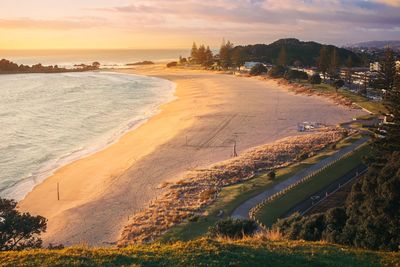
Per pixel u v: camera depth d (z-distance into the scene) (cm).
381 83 9738
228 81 15600
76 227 3616
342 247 1717
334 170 4538
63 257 1344
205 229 3212
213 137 6706
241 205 3769
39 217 2478
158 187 4534
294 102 10356
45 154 6028
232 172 4859
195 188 4388
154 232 3325
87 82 17000
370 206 1844
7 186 4731
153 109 9806
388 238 1761
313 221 2220
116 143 6562
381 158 3088
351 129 7156
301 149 5844
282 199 3800
